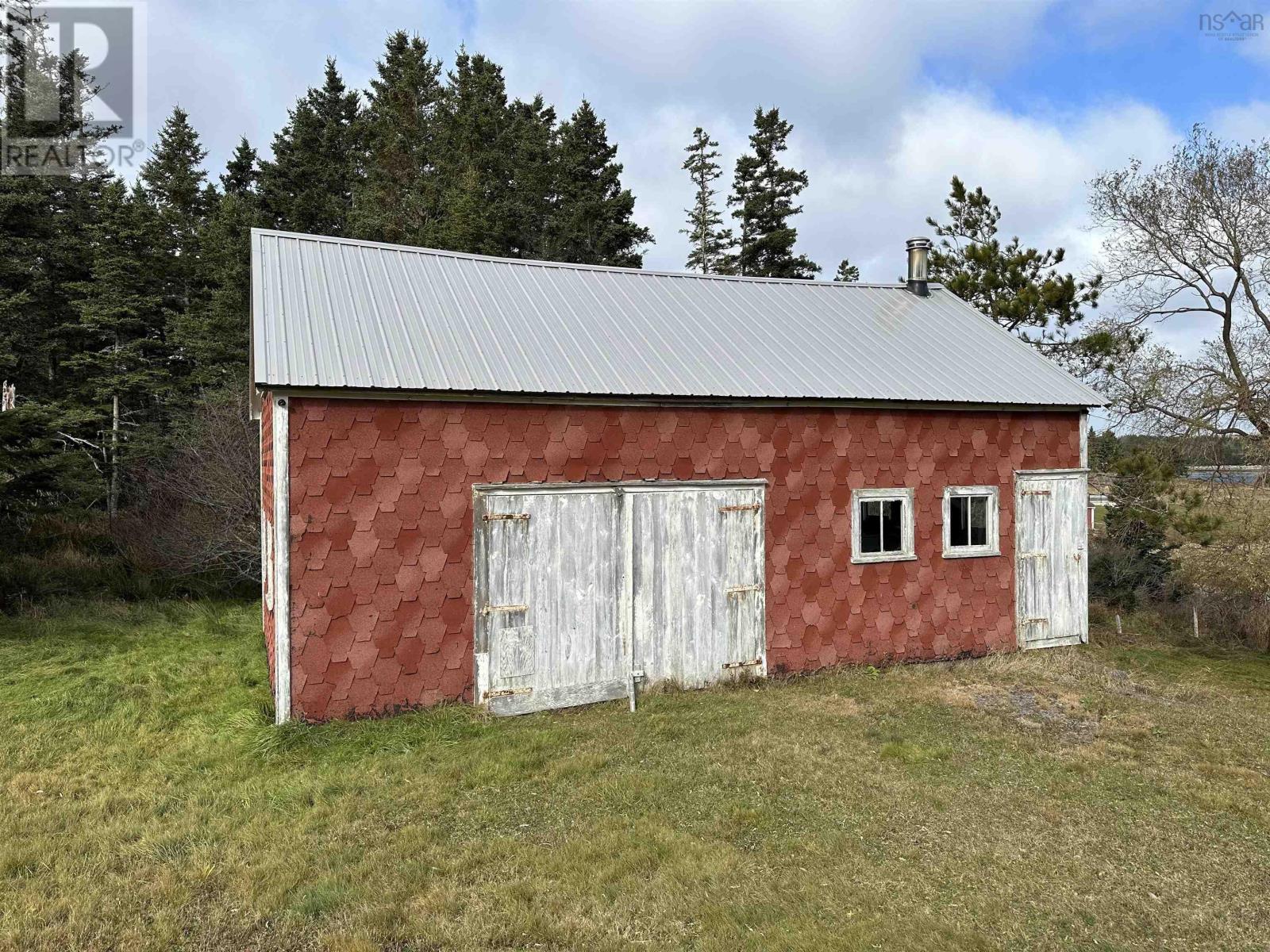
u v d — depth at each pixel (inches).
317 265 341.7
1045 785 226.5
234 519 565.9
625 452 312.2
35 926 154.4
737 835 192.7
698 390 319.0
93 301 780.6
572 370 312.0
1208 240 657.0
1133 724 283.6
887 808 208.7
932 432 370.0
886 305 465.1
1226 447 532.7
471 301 350.3
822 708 296.4
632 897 164.1
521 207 1078.4
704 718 283.4
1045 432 395.9
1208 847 189.8
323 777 225.6
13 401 692.1
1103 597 543.5
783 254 1268.5
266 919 157.3
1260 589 463.8
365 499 273.6
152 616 462.6
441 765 235.5
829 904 162.1
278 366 265.6
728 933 151.3
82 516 658.8
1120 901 165.0
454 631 285.1
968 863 179.9
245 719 267.6
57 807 207.0
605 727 273.4
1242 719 294.2
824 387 346.3
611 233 1161.4
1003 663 362.3
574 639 300.8
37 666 347.9
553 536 298.2
